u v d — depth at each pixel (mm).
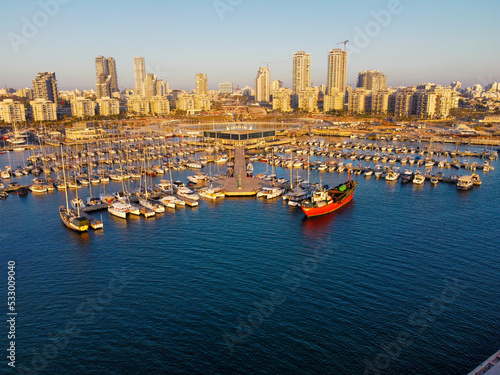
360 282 84125
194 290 81250
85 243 108438
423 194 159625
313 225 120625
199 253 99812
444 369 58688
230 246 104188
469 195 157250
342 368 58875
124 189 169500
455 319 70875
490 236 110250
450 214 131125
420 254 98125
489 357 59406
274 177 184375
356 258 96125
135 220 128000
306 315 72125
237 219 127062
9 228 121938
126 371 58781
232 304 75938
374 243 105625
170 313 73375
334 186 174750
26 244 108500
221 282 84438
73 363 60781
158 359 61156
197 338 66062
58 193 167000
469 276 86688
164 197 146000
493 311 73375
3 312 74875
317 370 58469
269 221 124875
